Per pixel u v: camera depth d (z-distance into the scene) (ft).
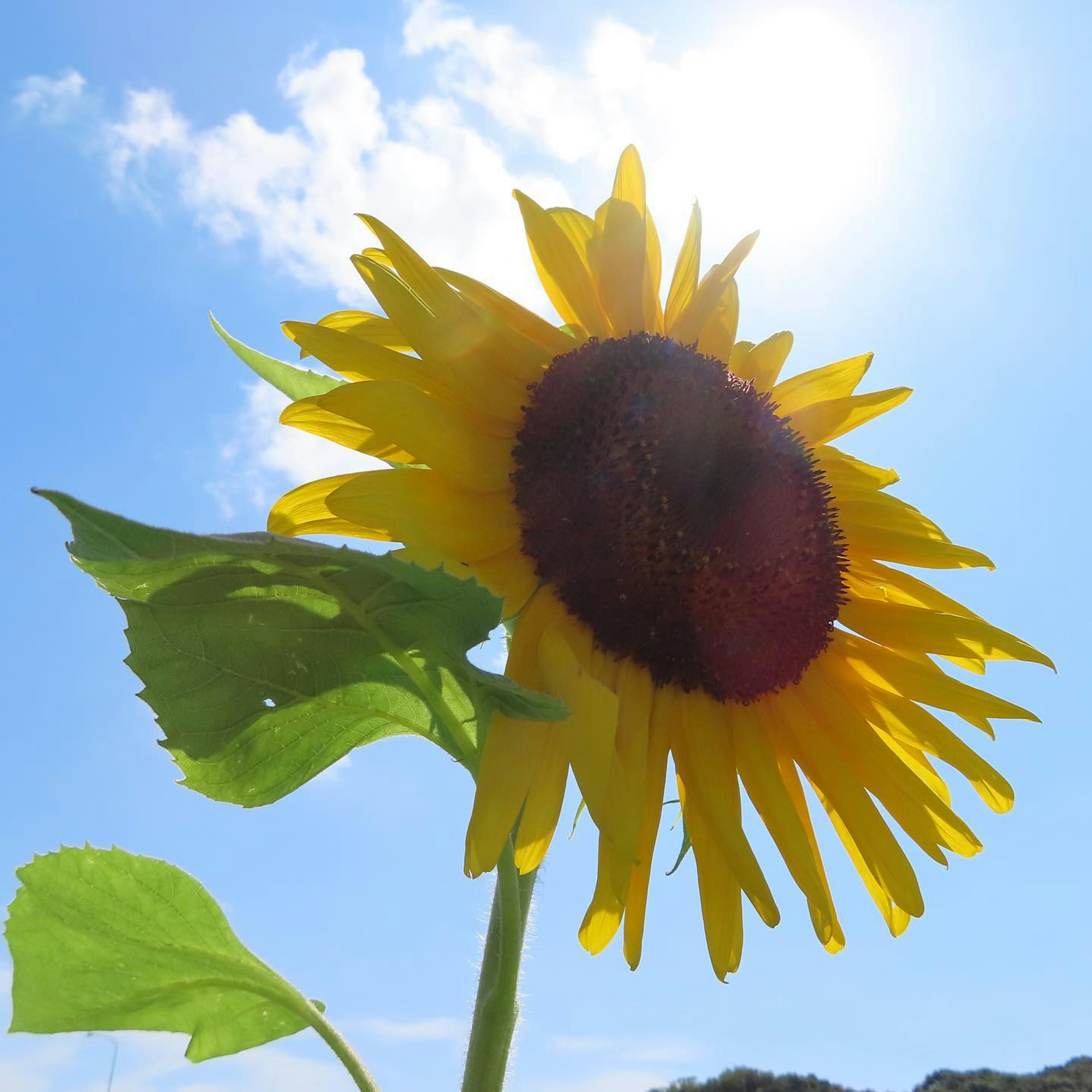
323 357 1.10
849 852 1.41
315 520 1.10
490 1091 1.00
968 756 1.38
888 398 1.51
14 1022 1.06
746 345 1.48
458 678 0.94
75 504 0.74
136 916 1.09
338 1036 1.11
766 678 1.30
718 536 1.25
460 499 1.10
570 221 1.35
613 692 1.13
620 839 0.99
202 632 0.89
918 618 1.43
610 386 1.21
